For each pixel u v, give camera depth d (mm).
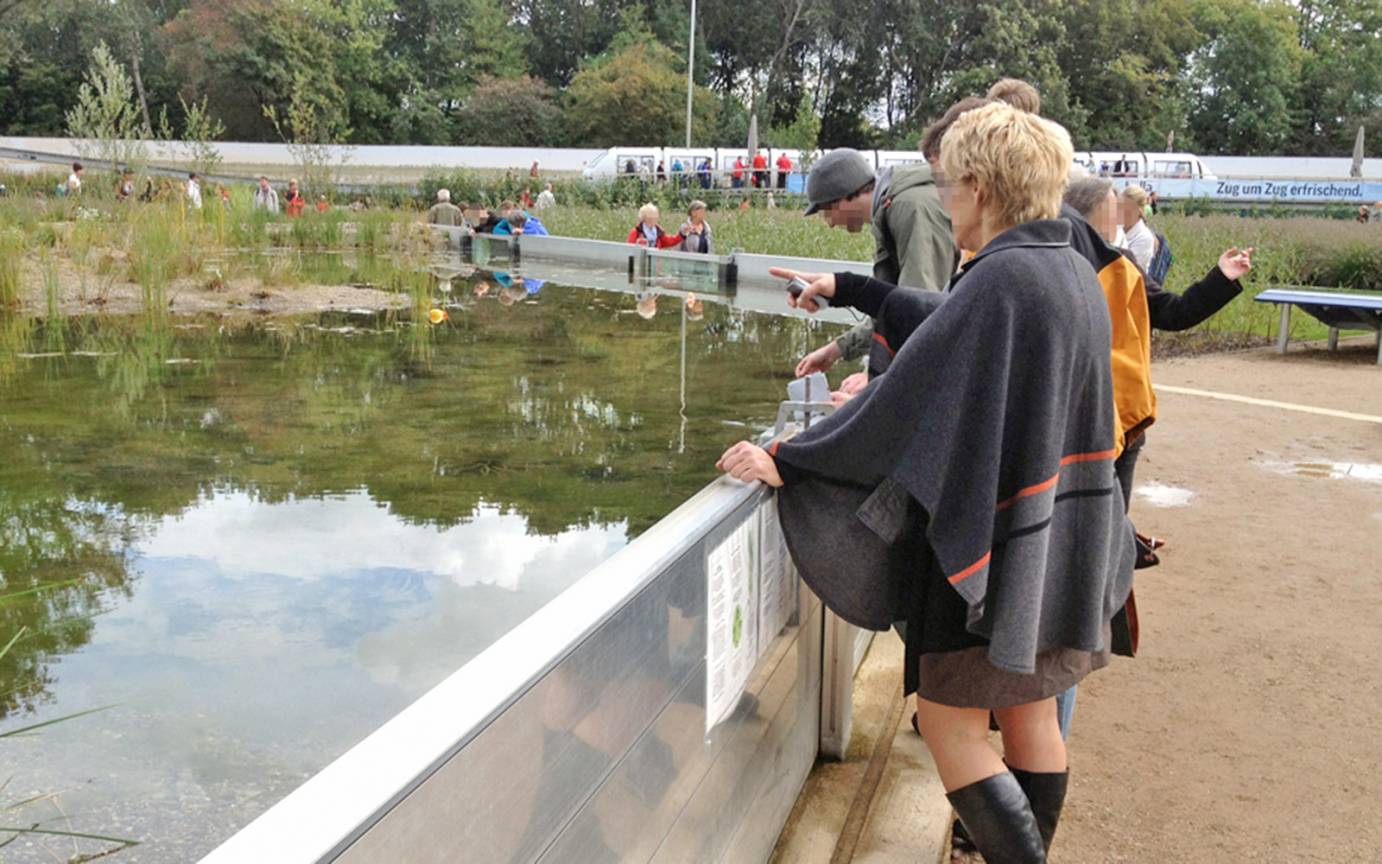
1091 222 2879
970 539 1750
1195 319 2891
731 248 14805
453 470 4332
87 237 11477
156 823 2059
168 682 2584
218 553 3393
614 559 1423
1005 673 1902
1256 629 3773
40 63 53031
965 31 60719
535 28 63750
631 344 7398
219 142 41188
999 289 1749
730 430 5000
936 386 1759
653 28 61500
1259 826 2604
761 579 2027
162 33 52781
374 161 42688
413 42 59406
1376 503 5227
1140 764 2893
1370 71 64500
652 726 1488
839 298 2365
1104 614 2020
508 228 15867
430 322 8461
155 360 6730
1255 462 5969
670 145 53875
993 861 2008
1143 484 5535
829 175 3398
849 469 1866
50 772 2217
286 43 49719
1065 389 1789
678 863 1658
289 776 2227
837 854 2324
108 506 3822
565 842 1228
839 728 2672
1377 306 9094
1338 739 3033
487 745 1020
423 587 3168
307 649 2766
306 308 9305
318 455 4512
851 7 59906
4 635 2822
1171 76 62438
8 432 4832
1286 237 15781
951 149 1932
